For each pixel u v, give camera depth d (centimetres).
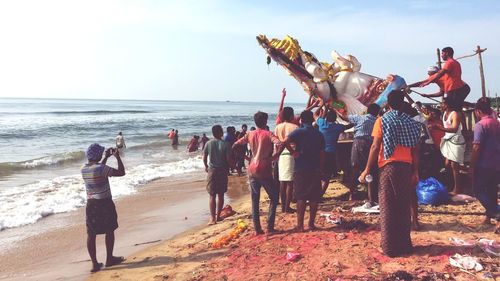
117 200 1134
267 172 665
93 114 7206
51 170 1838
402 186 512
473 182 626
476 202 754
